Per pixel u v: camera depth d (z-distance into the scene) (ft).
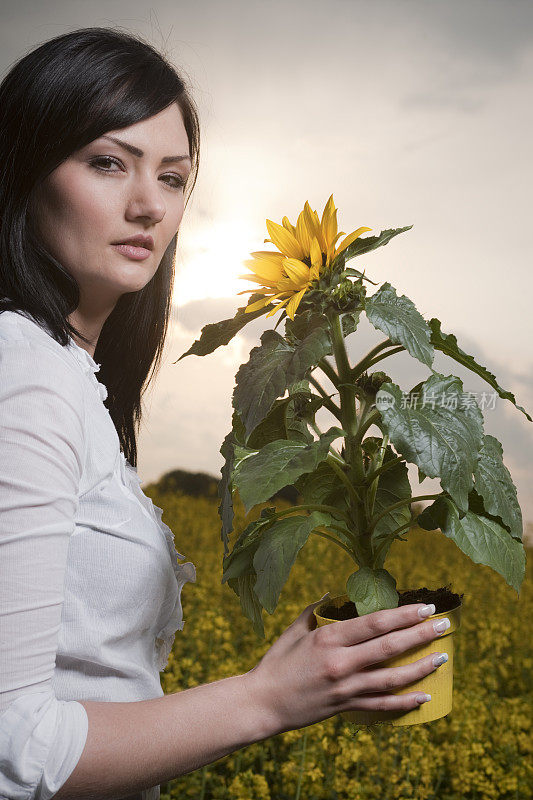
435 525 3.48
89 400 3.42
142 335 4.55
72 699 3.28
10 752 2.63
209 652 11.64
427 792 8.71
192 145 4.13
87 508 3.33
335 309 3.54
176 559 3.86
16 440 2.74
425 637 3.04
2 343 3.00
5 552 2.65
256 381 3.34
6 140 3.39
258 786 8.54
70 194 3.32
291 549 3.23
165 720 2.86
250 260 3.71
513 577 3.43
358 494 3.71
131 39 3.52
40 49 3.39
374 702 3.10
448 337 3.65
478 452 3.26
